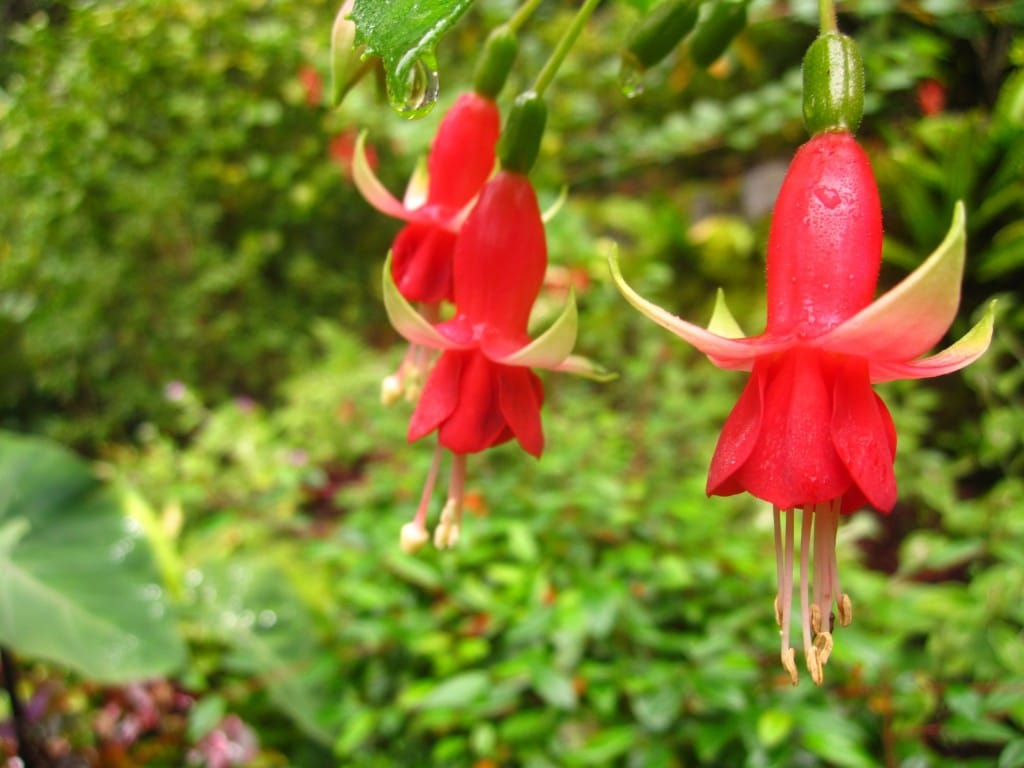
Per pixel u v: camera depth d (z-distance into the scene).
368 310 0.80
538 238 0.13
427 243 0.14
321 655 0.32
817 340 0.09
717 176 0.75
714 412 0.44
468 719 0.27
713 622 0.27
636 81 0.15
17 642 0.28
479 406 0.12
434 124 0.54
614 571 0.30
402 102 0.09
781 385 0.10
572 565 0.31
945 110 0.59
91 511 0.33
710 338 0.10
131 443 0.76
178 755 0.31
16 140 0.68
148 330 0.75
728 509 0.34
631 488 0.34
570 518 0.33
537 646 0.27
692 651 0.24
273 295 0.78
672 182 0.77
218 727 0.30
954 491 0.44
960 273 0.08
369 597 0.30
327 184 0.74
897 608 0.27
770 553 0.32
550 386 0.49
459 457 0.13
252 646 0.33
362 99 0.61
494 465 0.38
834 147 0.10
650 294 0.59
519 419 0.12
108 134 0.70
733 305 0.65
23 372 0.79
